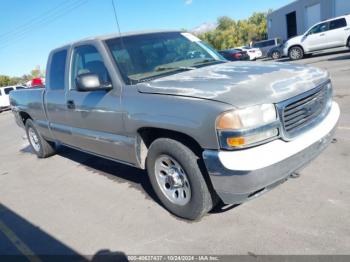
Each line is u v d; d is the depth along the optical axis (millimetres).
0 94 22766
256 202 3490
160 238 3178
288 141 2826
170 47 4215
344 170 3879
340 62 13531
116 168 5285
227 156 2688
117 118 3639
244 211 3367
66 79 4637
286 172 2809
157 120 3139
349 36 17328
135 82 3566
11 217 4176
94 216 3818
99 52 3893
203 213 3234
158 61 3938
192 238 3090
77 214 3938
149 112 3213
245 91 2812
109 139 3924
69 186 4863
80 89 3568
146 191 4238
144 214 3666
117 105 3592
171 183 3365
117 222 3600
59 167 5844
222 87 2945
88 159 6016
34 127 6242
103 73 3934
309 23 30266
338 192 3436
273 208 3334
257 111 2686
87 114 4137
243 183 2674
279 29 36562
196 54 4309
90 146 4492
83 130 4441
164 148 3234
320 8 28359
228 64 3900
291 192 3570
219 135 2699
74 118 4512
